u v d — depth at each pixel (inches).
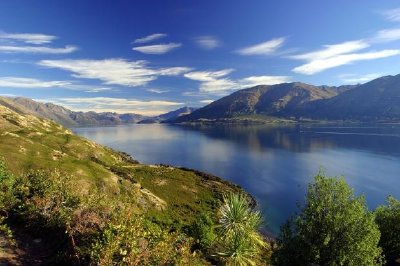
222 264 1065.5
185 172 5187.0
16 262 594.6
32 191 816.9
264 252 1658.5
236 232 1088.2
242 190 4736.7
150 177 4478.3
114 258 536.7
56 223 697.6
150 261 558.3
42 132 6107.3
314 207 1166.3
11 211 770.8
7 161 3107.8
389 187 4975.4
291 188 4982.8
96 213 676.1
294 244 1194.6
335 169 6412.4
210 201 3917.3
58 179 848.3
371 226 1133.7
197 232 1440.7
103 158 5452.8
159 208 3208.7
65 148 5359.3
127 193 3198.8
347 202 1154.7
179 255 607.2
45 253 644.7
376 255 1147.9
